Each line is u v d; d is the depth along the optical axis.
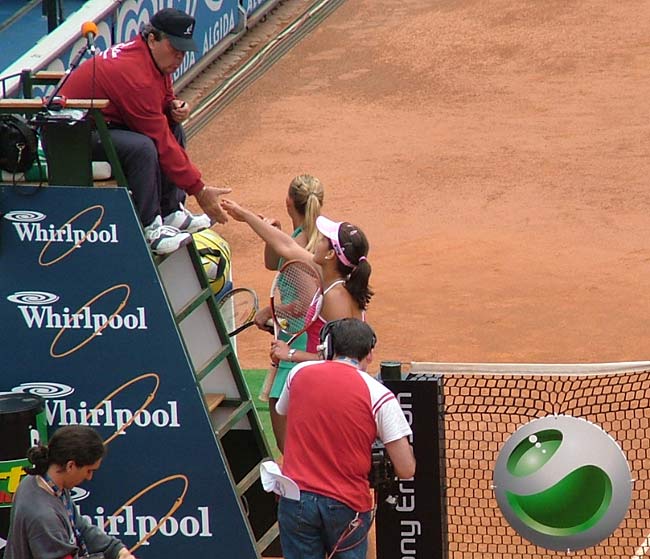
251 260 64.25
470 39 97.31
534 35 97.31
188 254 33.12
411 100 88.00
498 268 62.12
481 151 79.12
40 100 30.67
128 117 31.36
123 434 31.75
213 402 33.59
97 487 32.00
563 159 77.38
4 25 76.62
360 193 73.50
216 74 90.19
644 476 36.41
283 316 32.50
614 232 66.81
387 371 29.84
